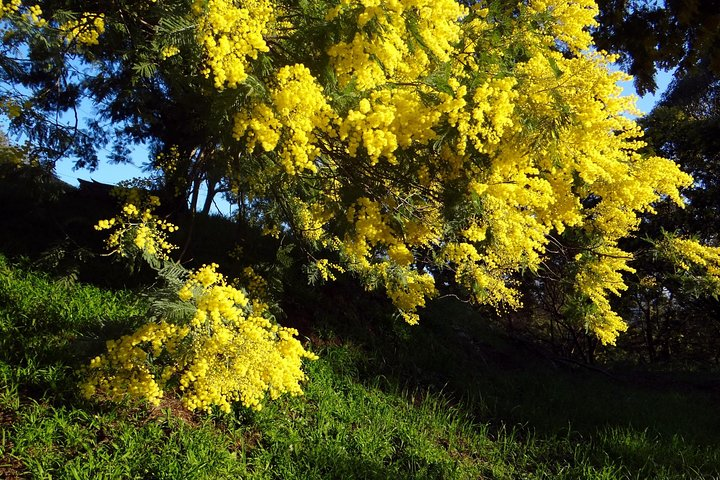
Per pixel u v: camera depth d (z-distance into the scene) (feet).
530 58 10.16
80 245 19.75
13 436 10.52
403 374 21.93
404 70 9.76
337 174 11.78
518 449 17.46
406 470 14.37
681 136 39.42
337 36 8.38
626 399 25.45
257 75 8.43
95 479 10.04
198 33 7.66
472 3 11.38
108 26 12.25
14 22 12.25
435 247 16.15
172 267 10.21
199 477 11.09
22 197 20.83
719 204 36.81
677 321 49.83
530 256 14.79
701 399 28.43
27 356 12.81
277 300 18.63
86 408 11.94
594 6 9.96
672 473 16.94
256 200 19.01
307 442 13.96
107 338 10.30
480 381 23.81
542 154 9.80
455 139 9.30
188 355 9.40
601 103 9.60
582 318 18.92
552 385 25.58
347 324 24.02
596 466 17.11
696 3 21.35
